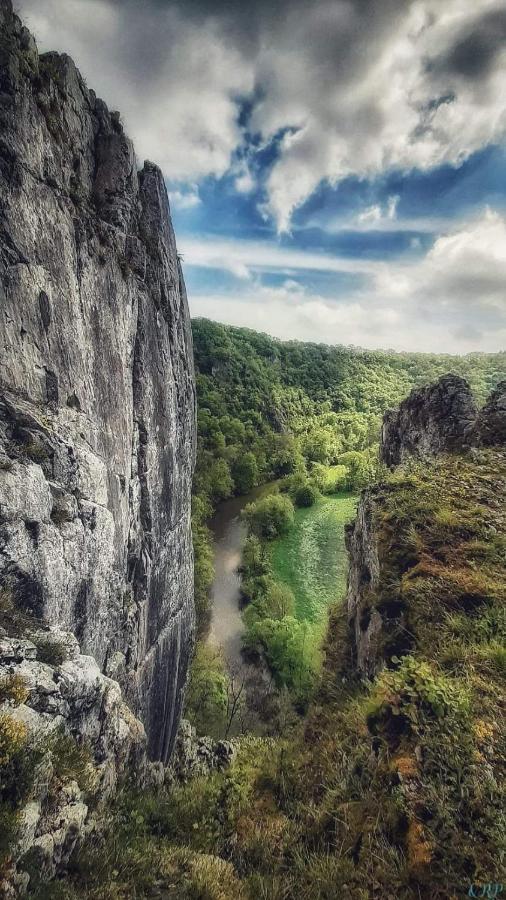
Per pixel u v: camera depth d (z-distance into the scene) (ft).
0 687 19.75
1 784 16.24
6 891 13.99
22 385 30.81
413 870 15.65
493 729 19.33
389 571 30.22
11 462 26.78
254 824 22.59
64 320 35.91
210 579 129.08
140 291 53.93
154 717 52.95
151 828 23.40
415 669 22.31
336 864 17.43
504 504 35.04
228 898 17.98
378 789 18.94
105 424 42.65
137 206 56.65
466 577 27.78
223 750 54.70
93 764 22.99
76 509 33.45
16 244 30.07
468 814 16.58
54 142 36.96
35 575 26.48
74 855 18.03
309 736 27.66
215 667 97.76
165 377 63.87
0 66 29.96
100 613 36.96
